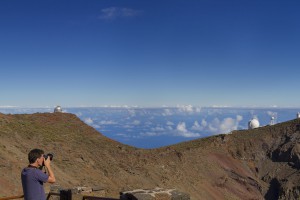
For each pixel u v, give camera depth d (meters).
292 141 103.25
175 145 96.31
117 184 46.28
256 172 98.12
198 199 64.69
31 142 43.97
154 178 60.50
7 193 24.72
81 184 37.25
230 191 80.44
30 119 57.47
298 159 96.12
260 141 107.81
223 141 104.69
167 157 77.06
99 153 55.47
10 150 34.81
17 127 46.78
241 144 105.75
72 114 68.31
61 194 11.14
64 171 39.44
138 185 50.50
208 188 74.44
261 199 84.62
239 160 100.06
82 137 60.62
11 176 27.84
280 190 87.31
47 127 56.34
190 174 75.62
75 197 11.16
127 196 10.16
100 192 21.36
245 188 86.44
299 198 83.25
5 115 52.50
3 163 29.08
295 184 87.31
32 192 7.50
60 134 55.31
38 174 7.56
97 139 63.66
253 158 101.88
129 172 54.88
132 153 66.06
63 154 45.78
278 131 111.19
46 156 8.01
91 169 46.03
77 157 47.78
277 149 102.81
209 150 96.88
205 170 83.06
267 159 102.12
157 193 10.12
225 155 99.00
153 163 68.25
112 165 53.12
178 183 65.31
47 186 27.25
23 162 33.34
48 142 47.47
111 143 65.31
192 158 84.88
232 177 88.19
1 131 41.09
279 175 93.81
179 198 10.13
